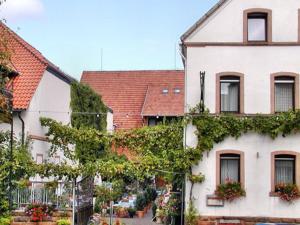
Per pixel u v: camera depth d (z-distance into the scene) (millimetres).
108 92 55750
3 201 23453
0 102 21625
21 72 30094
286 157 24578
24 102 28547
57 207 23828
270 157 24375
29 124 28750
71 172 25375
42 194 24328
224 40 24938
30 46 32906
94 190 29344
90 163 25719
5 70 23578
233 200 24359
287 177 24562
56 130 29141
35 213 23344
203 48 24953
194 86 24891
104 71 58312
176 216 25547
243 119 24453
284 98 24875
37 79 29766
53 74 32688
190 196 24453
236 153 24438
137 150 27078
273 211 24281
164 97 52875
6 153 24703
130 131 27266
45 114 31438
